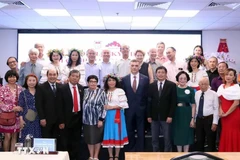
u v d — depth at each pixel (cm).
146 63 463
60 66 467
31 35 882
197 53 523
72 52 459
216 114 388
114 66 486
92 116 392
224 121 390
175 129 401
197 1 569
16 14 689
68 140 407
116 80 412
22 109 384
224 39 880
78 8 628
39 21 769
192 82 438
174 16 706
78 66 459
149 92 410
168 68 479
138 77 416
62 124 395
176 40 878
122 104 401
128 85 414
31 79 388
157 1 568
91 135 394
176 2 577
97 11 654
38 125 387
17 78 404
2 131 393
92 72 475
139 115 414
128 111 413
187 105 400
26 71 480
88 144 399
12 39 884
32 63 484
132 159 194
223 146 389
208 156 168
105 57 486
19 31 884
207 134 392
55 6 612
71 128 405
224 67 432
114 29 873
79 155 434
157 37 877
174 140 400
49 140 233
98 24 804
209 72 482
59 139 402
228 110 383
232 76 389
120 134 399
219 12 659
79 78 413
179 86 409
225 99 388
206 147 416
